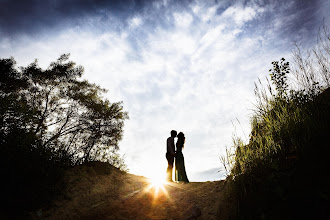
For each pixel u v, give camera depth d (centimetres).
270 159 269
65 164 527
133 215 345
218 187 405
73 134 1059
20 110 477
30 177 341
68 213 342
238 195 252
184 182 559
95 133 1084
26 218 301
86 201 402
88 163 654
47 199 353
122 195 455
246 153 313
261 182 242
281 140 286
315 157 209
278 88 414
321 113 264
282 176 216
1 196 300
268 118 388
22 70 1123
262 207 204
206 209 316
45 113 1080
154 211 360
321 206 162
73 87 1227
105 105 1206
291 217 170
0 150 349
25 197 319
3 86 945
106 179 573
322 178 183
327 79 346
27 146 400
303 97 357
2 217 284
